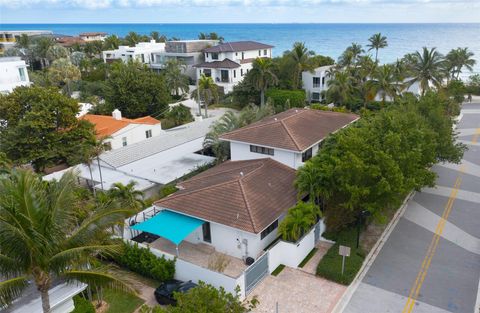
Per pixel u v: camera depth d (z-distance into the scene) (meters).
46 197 14.16
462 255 25.50
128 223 28.45
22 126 42.31
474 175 39.09
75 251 13.40
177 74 80.12
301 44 72.81
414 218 30.66
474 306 20.67
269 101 63.12
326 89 72.06
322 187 26.34
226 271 24.22
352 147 25.64
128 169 38.03
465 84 83.06
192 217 26.20
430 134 30.36
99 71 100.44
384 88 59.75
